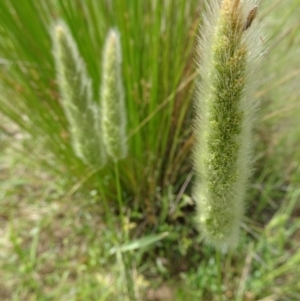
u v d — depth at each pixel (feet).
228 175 0.29
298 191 0.66
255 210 0.73
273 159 0.73
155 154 0.63
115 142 0.43
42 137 0.70
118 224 0.70
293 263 0.60
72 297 0.63
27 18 0.57
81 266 0.66
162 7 0.55
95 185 0.67
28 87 0.62
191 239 0.68
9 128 0.81
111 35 0.40
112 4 0.55
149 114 0.59
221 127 0.26
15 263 0.68
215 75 0.24
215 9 0.23
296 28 0.62
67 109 0.43
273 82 0.67
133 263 0.63
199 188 0.33
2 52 0.61
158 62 0.57
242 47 0.23
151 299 0.63
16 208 0.75
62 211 0.73
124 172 0.65
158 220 0.68
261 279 0.61
